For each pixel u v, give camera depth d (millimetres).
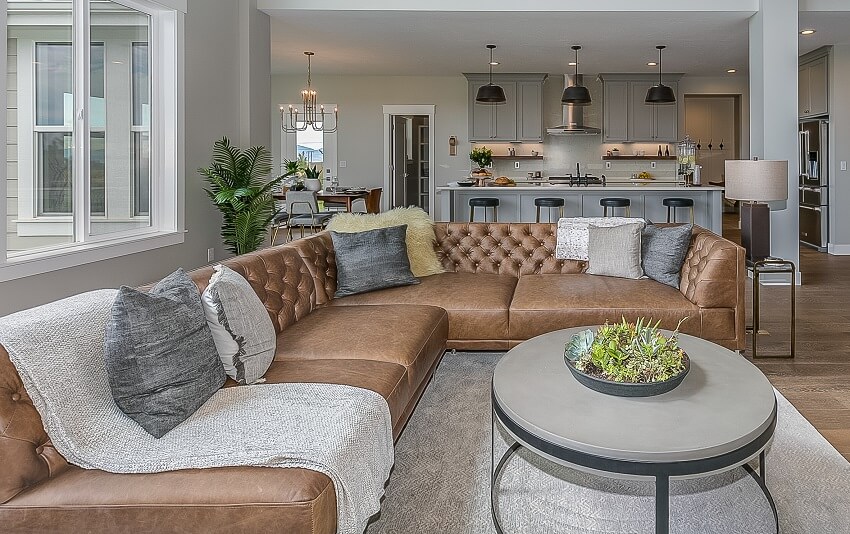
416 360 2705
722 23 6984
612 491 2383
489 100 8648
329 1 6406
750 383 2201
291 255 3447
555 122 11133
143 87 4887
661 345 2160
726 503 2260
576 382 2236
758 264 4125
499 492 2379
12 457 1536
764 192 4473
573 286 3996
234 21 6105
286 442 1719
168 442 1729
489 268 4617
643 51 8695
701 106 13273
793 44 6301
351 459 1731
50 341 1709
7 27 3611
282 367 2457
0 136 3322
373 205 10055
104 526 1505
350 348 2695
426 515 2223
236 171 5398
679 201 7207
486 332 3736
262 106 6551
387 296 3844
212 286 2252
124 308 1805
